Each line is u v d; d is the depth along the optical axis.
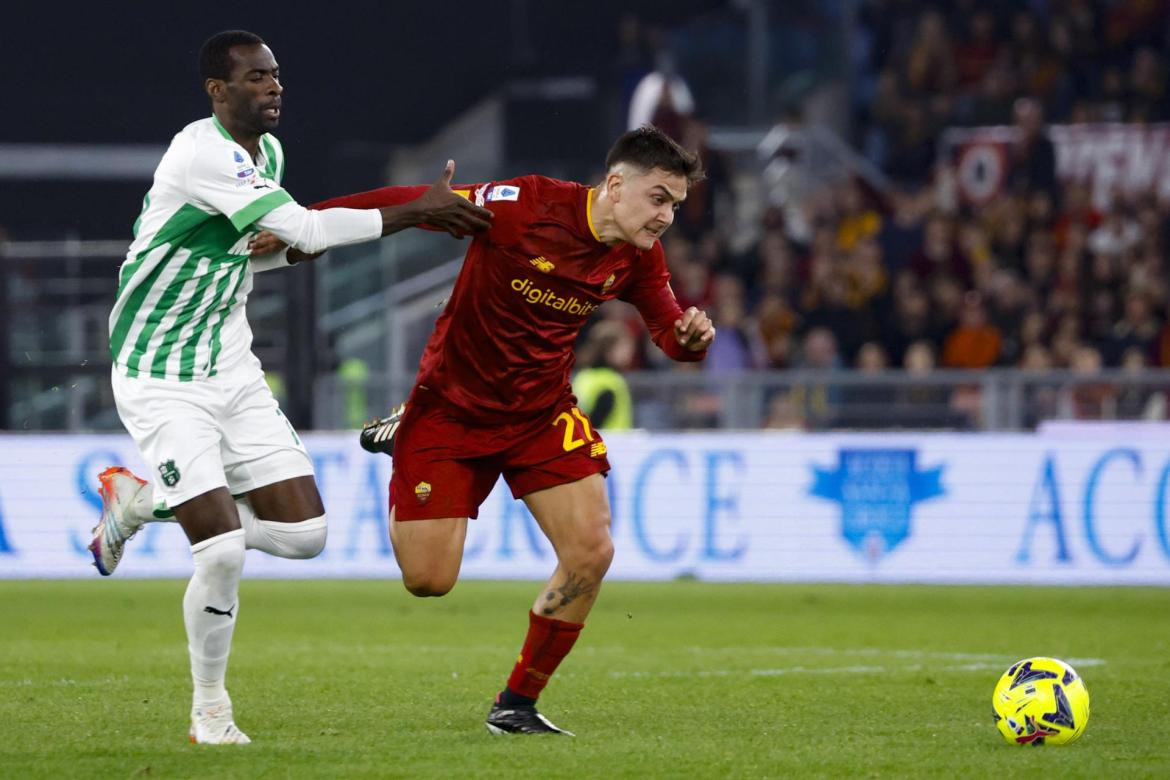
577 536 21.05
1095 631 37.22
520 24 78.88
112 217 75.31
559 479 21.22
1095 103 73.00
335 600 44.91
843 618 40.34
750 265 66.00
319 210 20.42
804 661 31.12
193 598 20.14
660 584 49.06
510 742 20.45
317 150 78.50
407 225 20.58
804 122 76.81
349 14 78.00
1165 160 67.38
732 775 18.16
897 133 73.62
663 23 79.81
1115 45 73.44
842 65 76.94
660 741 20.64
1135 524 47.47
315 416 52.22
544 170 74.62
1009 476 48.12
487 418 21.22
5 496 49.38
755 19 78.69
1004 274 61.94
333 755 19.30
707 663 30.72
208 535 20.19
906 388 50.56
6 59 76.94
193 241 20.53
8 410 52.94
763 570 48.91
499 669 29.23
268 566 51.91
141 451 20.77
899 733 21.56
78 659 30.77
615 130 77.88
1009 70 73.56
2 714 23.19
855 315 60.91
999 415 50.06
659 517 49.47
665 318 22.36
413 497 21.39
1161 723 22.52
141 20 77.44
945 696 25.72
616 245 21.12
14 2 76.62
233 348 21.41
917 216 66.50
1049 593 46.62
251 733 21.39
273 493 21.62
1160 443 47.31
